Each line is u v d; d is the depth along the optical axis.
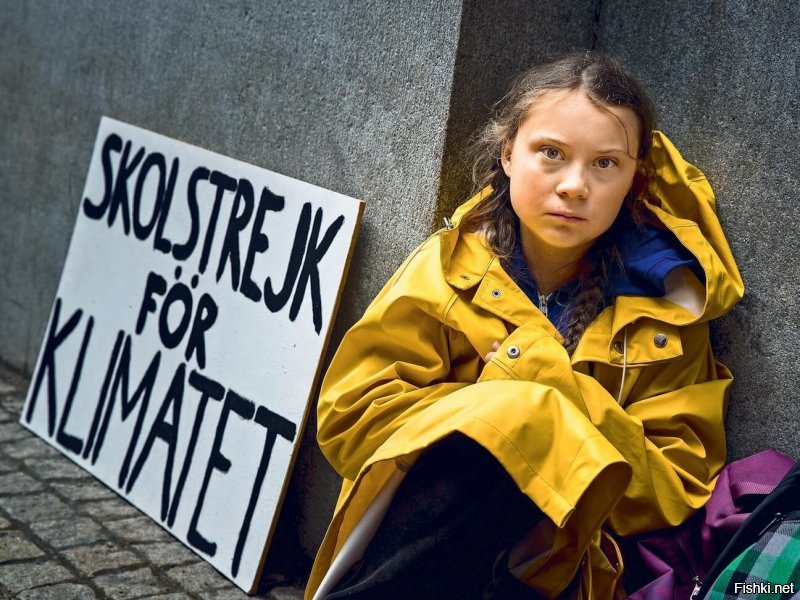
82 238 3.32
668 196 2.21
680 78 2.33
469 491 1.82
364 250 2.53
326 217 2.54
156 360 2.96
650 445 2.00
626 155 1.98
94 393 3.14
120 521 2.81
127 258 3.14
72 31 3.53
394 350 2.10
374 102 2.50
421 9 2.37
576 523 1.84
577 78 1.97
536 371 1.92
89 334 3.21
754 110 2.20
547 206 1.97
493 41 2.35
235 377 2.69
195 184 2.95
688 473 2.05
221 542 2.61
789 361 2.15
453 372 2.14
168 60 3.14
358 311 2.55
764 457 2.07
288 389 2.55
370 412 2.00
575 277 2.15
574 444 1.75
